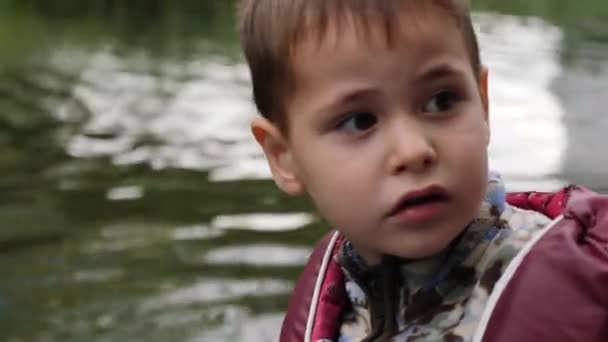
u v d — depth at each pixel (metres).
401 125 1.46
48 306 4.45
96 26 15.65
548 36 12.91
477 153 1.47
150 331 4.15
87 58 12.20
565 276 1.40
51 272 4.87
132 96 9.55
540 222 1.53
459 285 1.52
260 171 6.63
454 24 1.49
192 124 8.20
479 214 1.53
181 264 4.88
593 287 1.38
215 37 14.09
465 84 1.48
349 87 1.47
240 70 10.88
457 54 1.49
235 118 8.38
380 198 1.47
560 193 1.60
